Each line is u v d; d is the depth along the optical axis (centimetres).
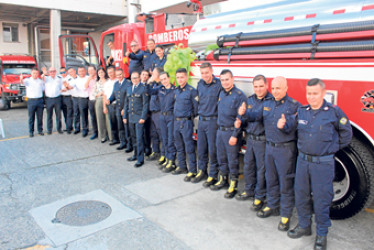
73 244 292
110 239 299
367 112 292
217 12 526
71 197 395
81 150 612
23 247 288
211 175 424
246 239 300
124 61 769
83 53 1100
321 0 378
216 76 429
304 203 296
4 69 1223
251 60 391
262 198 357
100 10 1616
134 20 1428
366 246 290
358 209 321
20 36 1883
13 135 744
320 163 274
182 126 439
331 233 315
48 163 533
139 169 501
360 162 313
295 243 294
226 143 383
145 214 350
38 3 1447
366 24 308
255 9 450
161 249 283
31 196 400
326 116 271
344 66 302
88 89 699
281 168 315
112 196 398
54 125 866
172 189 420
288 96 327
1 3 1370
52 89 726
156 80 487
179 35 620
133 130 527
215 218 341
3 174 480
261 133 343
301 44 346
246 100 369
